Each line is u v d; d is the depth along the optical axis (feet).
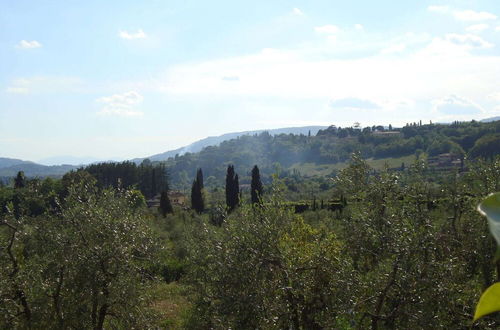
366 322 32.40
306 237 37.63
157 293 43.06
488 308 2.59
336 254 34.47
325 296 32.09
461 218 40.37
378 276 31.55
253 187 186.70
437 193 40.04
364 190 36.73
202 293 33.78
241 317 30.14
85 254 36.45
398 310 29.63
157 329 39.86
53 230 38.01
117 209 40.60
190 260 36.11
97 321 39.19
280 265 31.99
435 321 28.19
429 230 31.94
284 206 35.24
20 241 39.22
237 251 32.27
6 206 39.32
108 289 35.86
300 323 33.45
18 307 36.76
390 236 31.27
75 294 36.29
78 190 40.78
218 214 35.81
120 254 36.91
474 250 36.88
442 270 29.81
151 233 42.34
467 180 40.96
